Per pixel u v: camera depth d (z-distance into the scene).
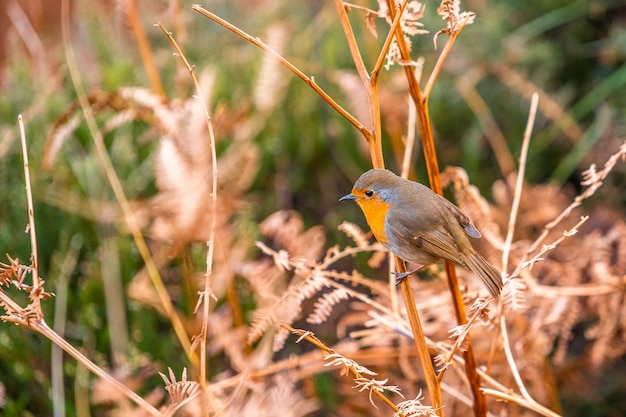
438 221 5.82
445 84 11.05
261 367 7.09
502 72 10.74
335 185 10.77
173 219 7.20
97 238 9.13
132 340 8.42
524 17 11.60
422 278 9.75
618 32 10.77
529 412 7.78
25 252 8.94
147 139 7.85
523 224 8.64
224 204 7.25
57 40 12.30
